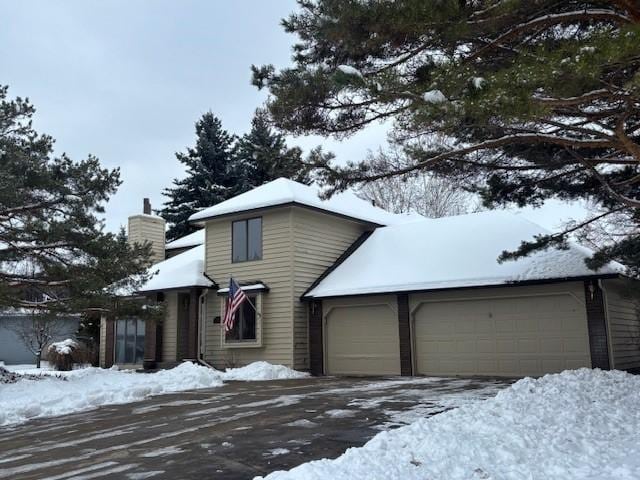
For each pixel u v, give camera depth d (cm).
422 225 2175
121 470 657
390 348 1847
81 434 899
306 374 1902
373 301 1886
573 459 625
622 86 746
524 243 1525
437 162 1067
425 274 1816
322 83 891
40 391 1334
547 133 987
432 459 607
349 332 1933
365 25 829
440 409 987
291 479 543
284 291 1978
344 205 2280
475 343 1705
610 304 1600
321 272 2094
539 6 806
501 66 868
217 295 2125
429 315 1794
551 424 770
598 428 761
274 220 2039
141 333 2295
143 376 1633
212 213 2145
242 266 2094
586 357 1532
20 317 2892
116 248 1519
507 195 1403
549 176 1375
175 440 812
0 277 1427
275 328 1981
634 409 875
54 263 1465
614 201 1366
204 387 1515
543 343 1600
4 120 1552
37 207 1478
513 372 1633
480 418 787
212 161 4078
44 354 2878
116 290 1577
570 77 657
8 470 685
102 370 1764
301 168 1009
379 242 2177
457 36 802
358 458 605
